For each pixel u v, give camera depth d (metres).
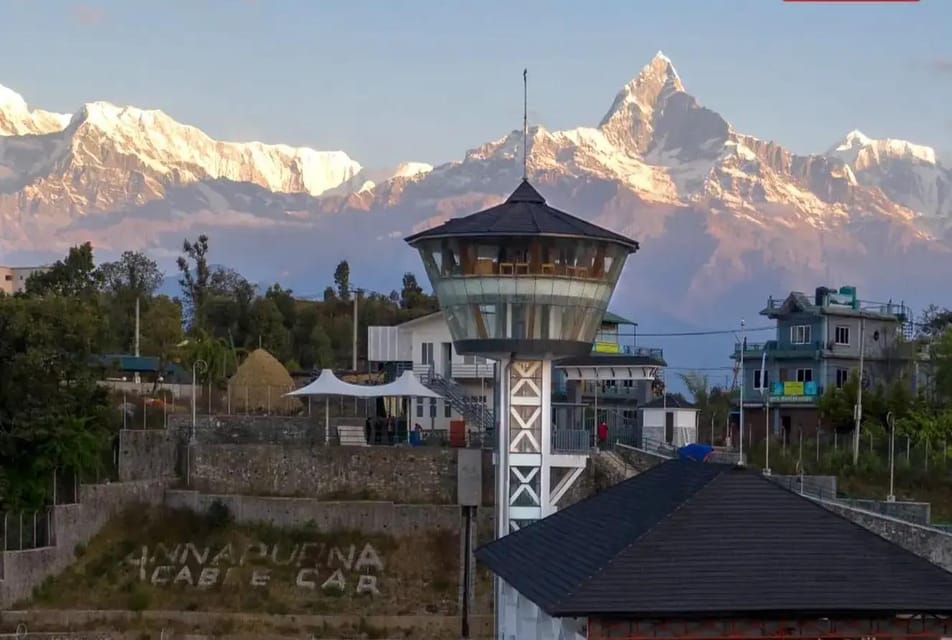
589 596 78.31
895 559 82.81
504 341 153.50
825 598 79.00
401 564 180.12
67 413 187.50
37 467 181.25
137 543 182.38
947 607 78.75
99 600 172.75
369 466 191.12
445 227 156.25
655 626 78.75
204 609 172.88
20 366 184.75
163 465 197.88
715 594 78.88
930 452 198.12
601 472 181.50
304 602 174.88
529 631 96.75
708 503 86.69
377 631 170.00
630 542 83.94
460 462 187.00
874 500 171.12
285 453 193.12
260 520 185.25
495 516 174.12
